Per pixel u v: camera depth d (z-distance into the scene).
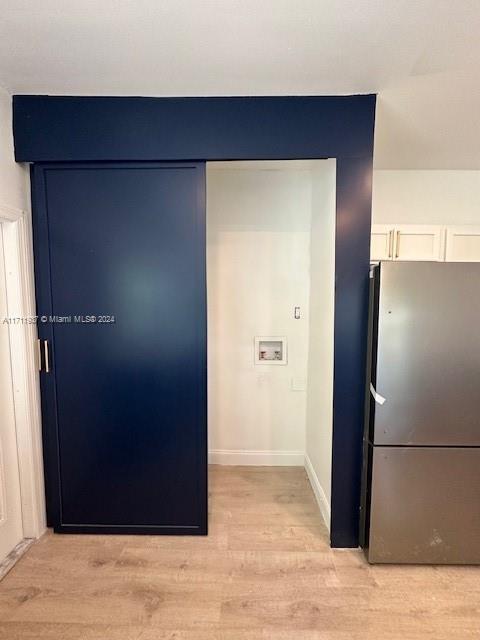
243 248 2.68
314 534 2.02
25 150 1.81
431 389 1.70
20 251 1.85
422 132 2.19
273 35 1.36
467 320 1.67
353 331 1.84
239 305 2.73
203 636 1.42
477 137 2.26
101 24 1.30
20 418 1.92
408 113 1.96
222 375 2.78
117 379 1.96
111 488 2.00
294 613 1.51
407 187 2.90
